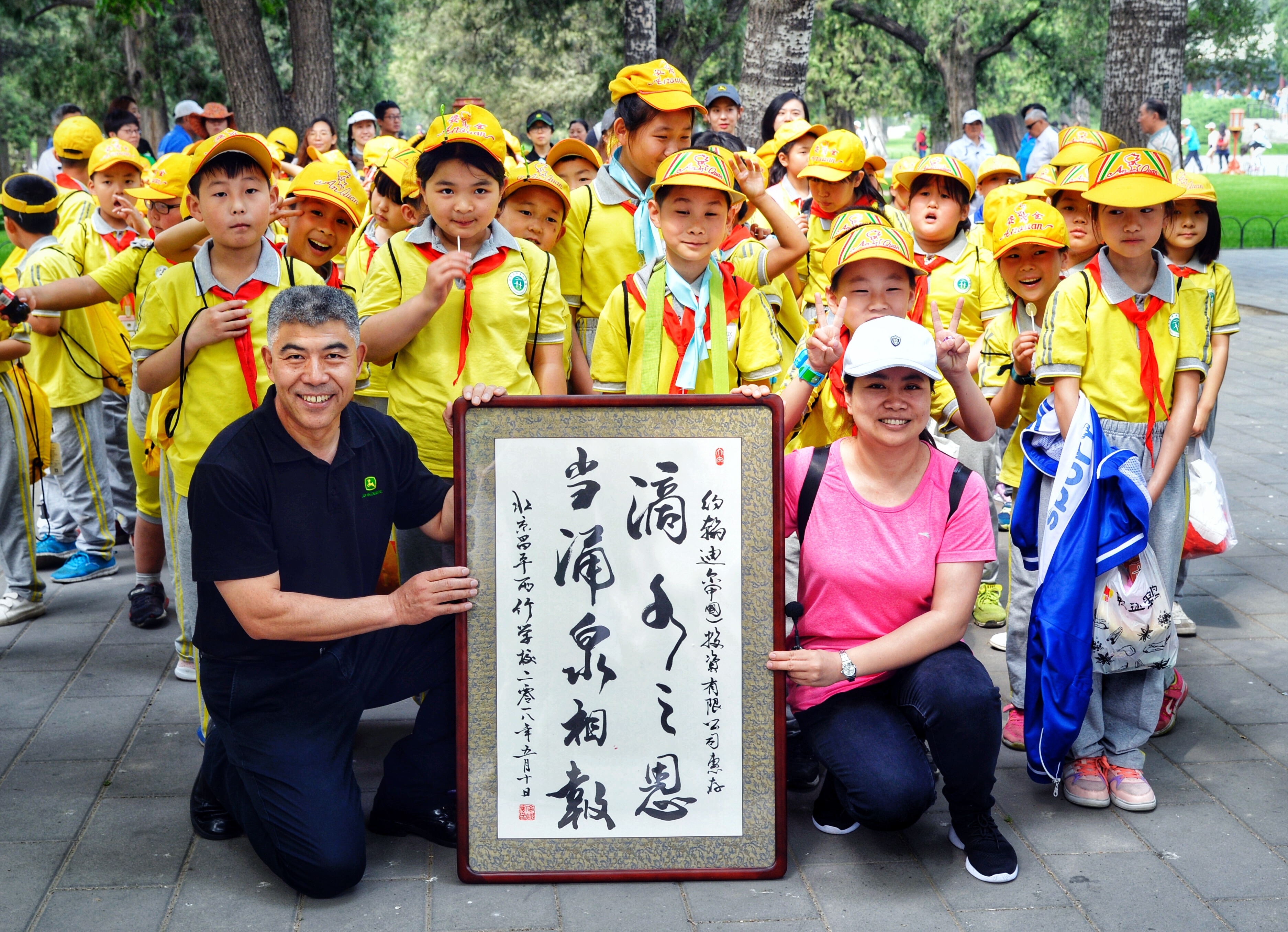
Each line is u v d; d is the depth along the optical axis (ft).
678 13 64.85
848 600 11.23
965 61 78.74
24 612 17.29
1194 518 14.55
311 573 10.90
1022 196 17.25
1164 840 11.57
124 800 12.34
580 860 10.76
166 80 65.82
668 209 12.26
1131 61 34.45
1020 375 13.94
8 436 16.74
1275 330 37.65
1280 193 97.09
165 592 17.80
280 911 10.43
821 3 79.41
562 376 13.32
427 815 11.43
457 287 12.50
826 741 10.98
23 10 74.54
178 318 12.73
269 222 13.44
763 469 10.75
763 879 10.82
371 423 11.43
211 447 10.67
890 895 10.64
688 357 12.48
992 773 10.81
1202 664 15.70
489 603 10.75
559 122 94.27
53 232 18.69
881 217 13.53
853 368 10.70
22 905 10.46
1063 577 11.80
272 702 10.83
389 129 42.32
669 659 10.79
